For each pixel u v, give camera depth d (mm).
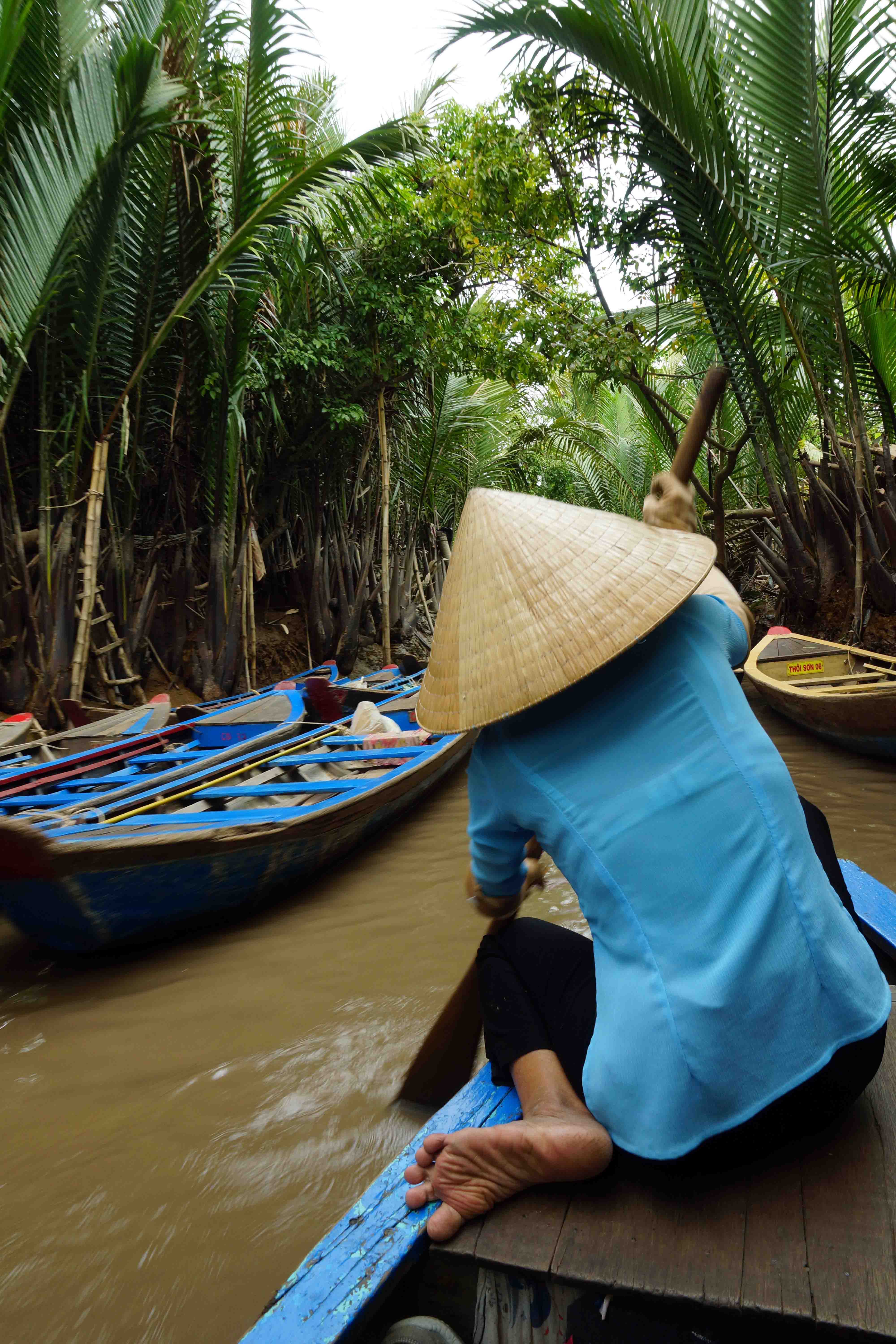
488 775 1413
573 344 9047
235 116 7375
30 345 7082
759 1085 1178
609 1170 1337
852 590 8797
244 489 9836
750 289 7902
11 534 7363
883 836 4500
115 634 8422
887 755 5898
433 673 1427
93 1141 2336
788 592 9633
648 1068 1213
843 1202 1242
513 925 1638
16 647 7469
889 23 6109
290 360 9391
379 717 6406
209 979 3336
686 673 1305
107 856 3188
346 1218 1330
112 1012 3111
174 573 9695
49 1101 2549
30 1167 2232
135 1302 1776
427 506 14656
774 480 9195
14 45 6012
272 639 11492
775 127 6613
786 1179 1298
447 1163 1300
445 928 3707
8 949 3773
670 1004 1194
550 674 1269
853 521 8812
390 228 9578
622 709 1310
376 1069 2607
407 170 9078
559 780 1315
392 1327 1267
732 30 6434
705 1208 1261
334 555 12375
